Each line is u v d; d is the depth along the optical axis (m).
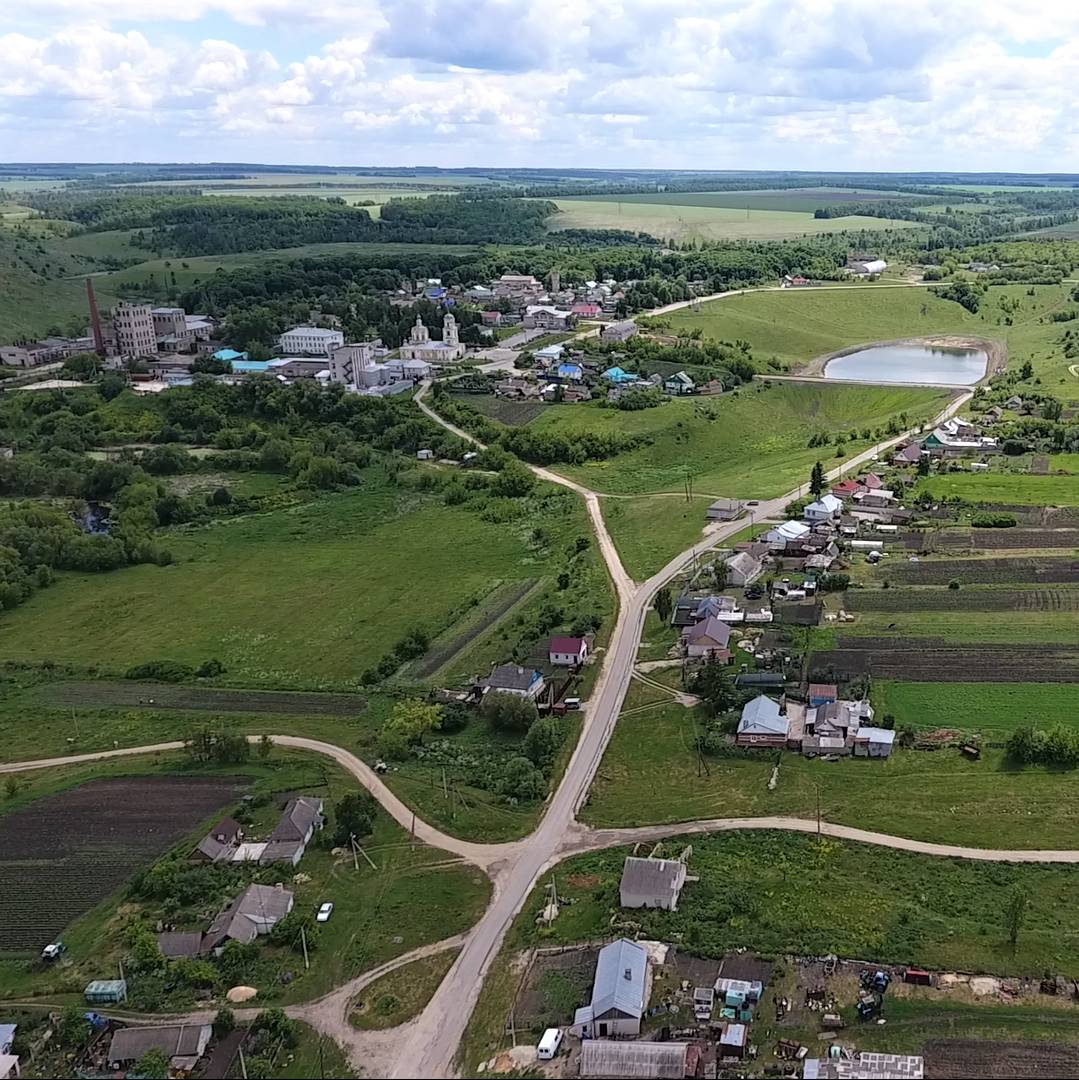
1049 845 110.50
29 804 132.12
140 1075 85.31
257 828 123.94
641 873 105.00
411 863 115.19
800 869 109.00
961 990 90.25
